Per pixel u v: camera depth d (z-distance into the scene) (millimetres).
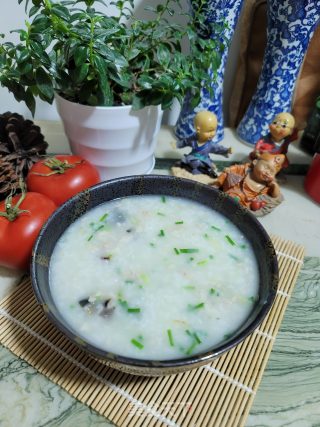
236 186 346
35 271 214
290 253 308
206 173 381
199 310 232
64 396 220
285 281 286
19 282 279
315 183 365
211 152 380
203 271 254
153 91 298
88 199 276
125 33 299
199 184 288
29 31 266
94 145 329
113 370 230
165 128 465
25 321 252
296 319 267
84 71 267
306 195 380
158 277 249
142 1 405
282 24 358
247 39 422
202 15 342
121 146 330
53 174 305
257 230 259
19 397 219
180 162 387
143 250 265
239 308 233
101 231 274
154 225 282
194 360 180
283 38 367
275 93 402
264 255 245
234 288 244
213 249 267
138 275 249
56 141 423
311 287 288
